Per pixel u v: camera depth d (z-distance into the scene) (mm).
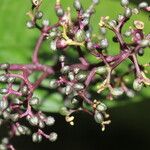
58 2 210
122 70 235
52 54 248
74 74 208
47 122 213
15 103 214
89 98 216
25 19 264
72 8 257
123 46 203
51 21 262
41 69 223
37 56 225
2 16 265
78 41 202
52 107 236
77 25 209
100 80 231
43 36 223
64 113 212
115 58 204
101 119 204
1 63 240
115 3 265
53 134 217
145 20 255
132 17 254
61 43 204
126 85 231
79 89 205
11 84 215
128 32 204
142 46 198
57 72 224
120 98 232
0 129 282
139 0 256
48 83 237
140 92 233
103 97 232
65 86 215
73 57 239
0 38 260
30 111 213
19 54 253
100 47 201
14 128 221
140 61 241
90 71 210
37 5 217
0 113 214
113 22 206
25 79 216
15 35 261
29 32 261
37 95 236
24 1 268
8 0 269
